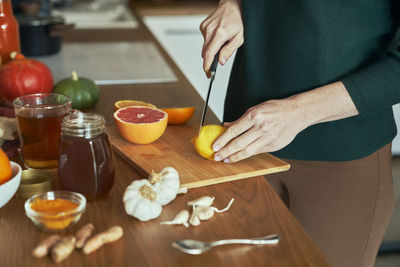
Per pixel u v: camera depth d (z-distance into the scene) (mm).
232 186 922
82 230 711
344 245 1274
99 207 820
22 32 1814
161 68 1785
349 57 1132
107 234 701
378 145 1207
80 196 762
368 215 1250
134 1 3883
